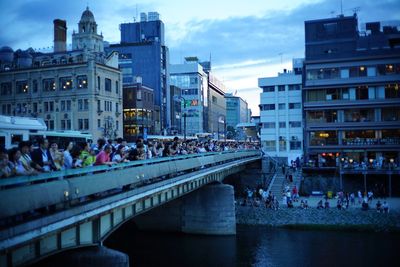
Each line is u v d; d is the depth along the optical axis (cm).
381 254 3762
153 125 9588
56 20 8625
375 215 4944
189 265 3447
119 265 1744
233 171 5644
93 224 1769
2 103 8012
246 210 5341
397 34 7306
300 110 8094
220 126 18162
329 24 7538
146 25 11856
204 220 4506
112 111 7925
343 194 5881
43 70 7700
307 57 7481
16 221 1233
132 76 10825
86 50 7956
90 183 1573
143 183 2286
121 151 1980
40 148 1447
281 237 4438
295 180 6569
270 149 8194
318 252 3844
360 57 7106
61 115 7531
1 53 8581
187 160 3053
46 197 1301
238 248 3991
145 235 4525
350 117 7156
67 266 1736
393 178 6338
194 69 14100
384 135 7019
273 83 8212
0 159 1174
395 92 6981
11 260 1281
